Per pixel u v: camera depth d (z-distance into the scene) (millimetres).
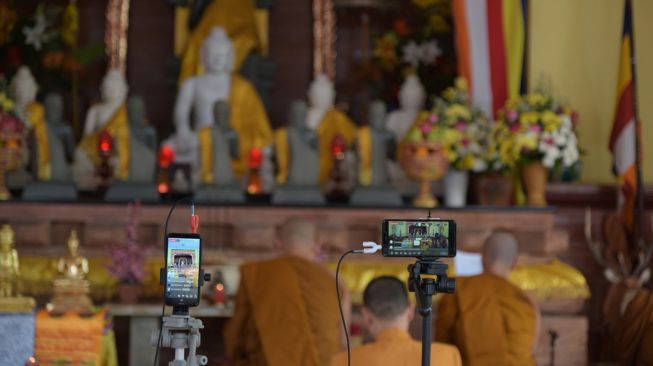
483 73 11117
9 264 7770
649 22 11836
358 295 9477
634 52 10695
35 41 12602
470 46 11156
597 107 11859
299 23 13273
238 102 12055
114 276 9039
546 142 10297
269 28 13250
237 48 12633
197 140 11742
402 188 11516
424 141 10328
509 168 10672
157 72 13195
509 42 11156
